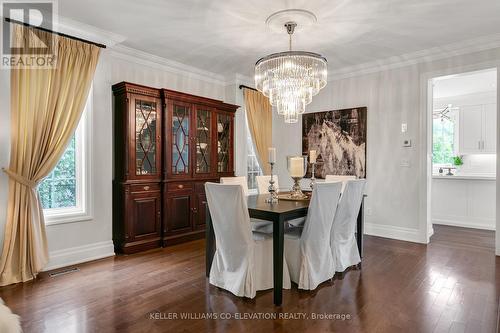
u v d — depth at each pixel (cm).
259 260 251
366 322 202
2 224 271
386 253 353
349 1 265
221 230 244
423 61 399
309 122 511
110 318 207
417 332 190
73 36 309
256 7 277
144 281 271
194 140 417
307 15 288
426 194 399
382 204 436
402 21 304
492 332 189
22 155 273
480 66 358
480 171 570
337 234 286
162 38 348
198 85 472
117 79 377
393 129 425
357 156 457
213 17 296
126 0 265
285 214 233
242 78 500
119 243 356
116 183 357
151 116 373
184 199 405
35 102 280
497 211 344
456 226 505
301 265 255
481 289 252
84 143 328
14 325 120
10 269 264
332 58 417
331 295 243
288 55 289
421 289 253
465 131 571
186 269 302
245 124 513
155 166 376
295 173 316
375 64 434
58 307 221
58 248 307
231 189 228
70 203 329
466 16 295
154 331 192
